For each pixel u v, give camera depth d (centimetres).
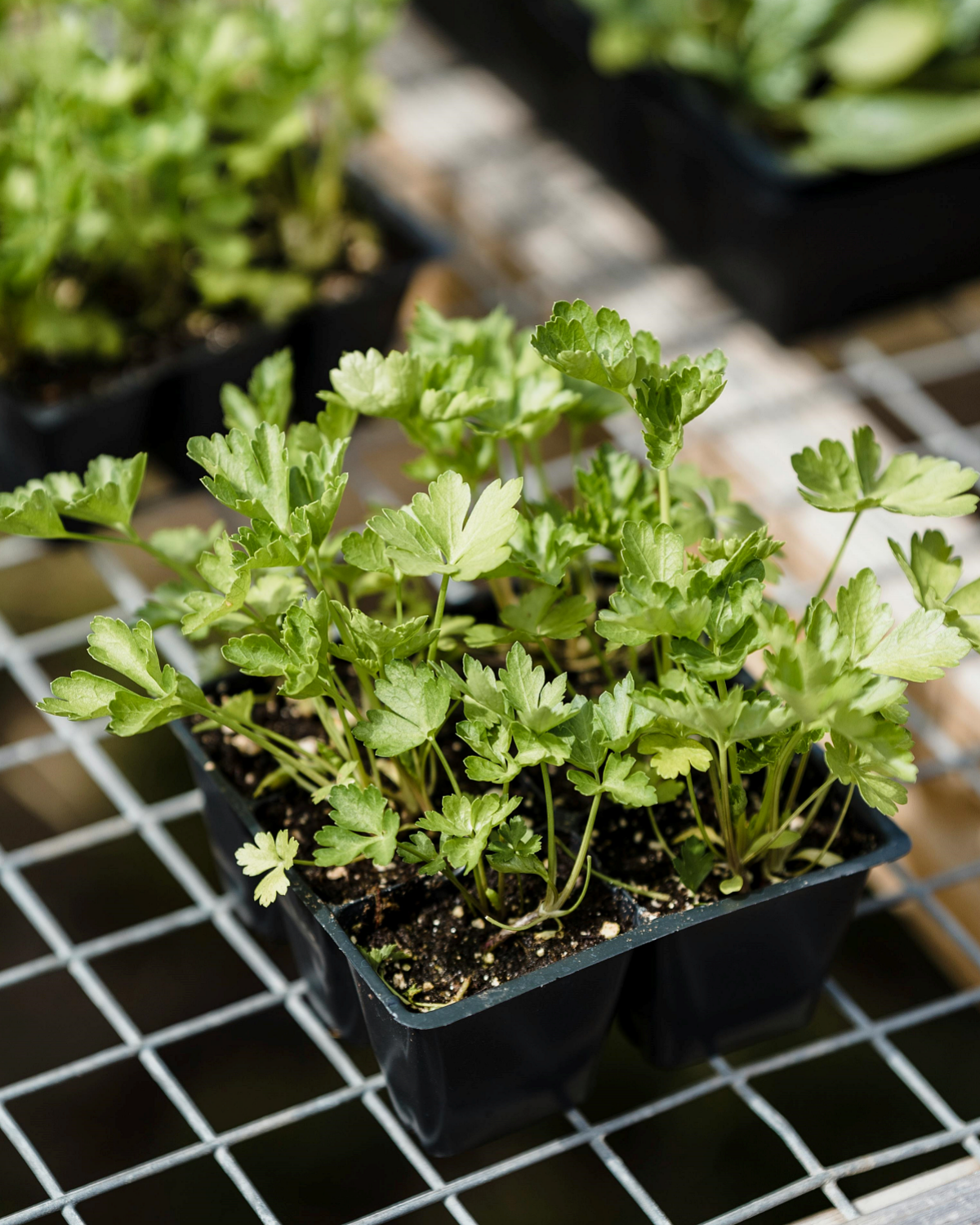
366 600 115
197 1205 124
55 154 120
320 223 134
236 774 107
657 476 106
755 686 102
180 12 132
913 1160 126
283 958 114
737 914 102
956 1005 108
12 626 150
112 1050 106
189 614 98
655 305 135
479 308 136
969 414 148
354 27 129
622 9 139
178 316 130
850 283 135
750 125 139
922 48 136
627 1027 107
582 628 103
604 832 106
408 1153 104
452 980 101
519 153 150
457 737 109
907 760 96
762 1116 105
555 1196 125
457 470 106
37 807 138
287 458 102
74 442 125
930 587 102
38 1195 126
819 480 101
